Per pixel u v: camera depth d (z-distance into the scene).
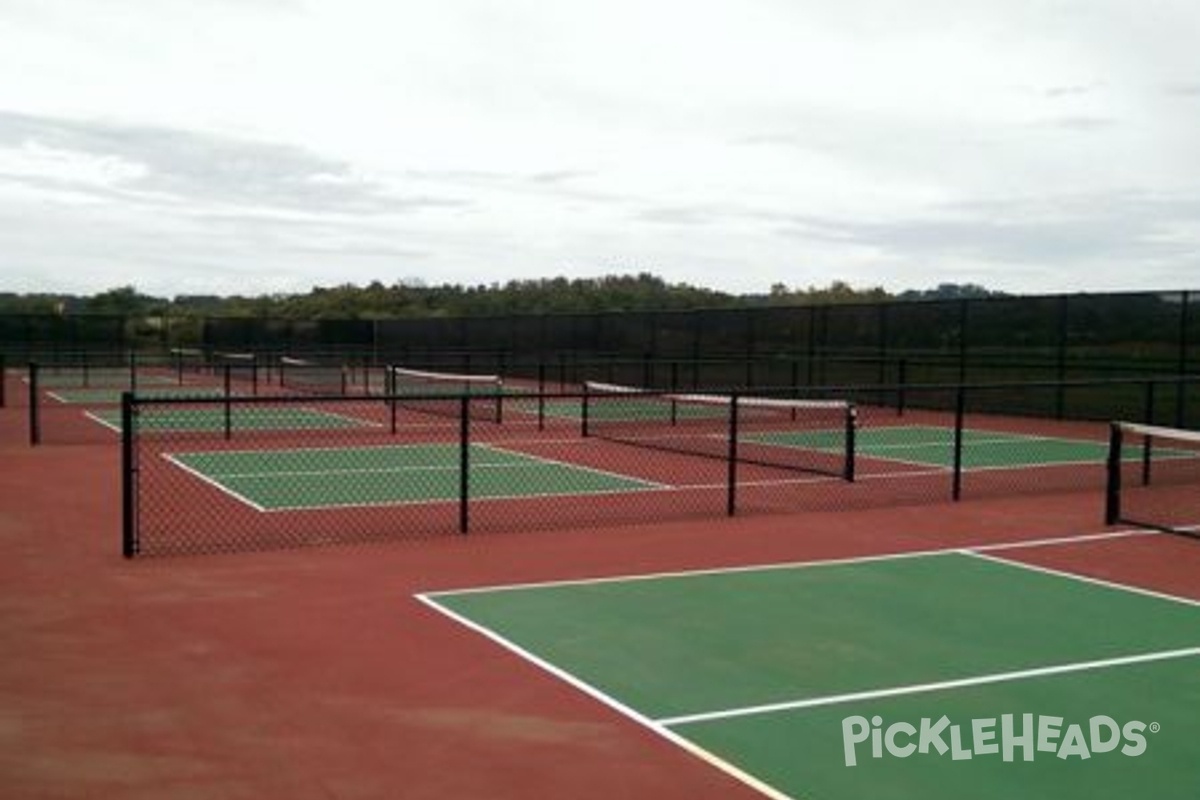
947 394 27.61
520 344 38.59
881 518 12.02
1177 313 23.62
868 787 5.00
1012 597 8.57
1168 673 6.70
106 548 10.16
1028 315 26.08
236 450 18.05
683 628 7.60
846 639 7.37
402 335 43.88
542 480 14.84
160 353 43.38
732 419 12.30
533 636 7.36
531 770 5.16
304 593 8.51
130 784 4.99
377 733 5.62
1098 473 16.09
